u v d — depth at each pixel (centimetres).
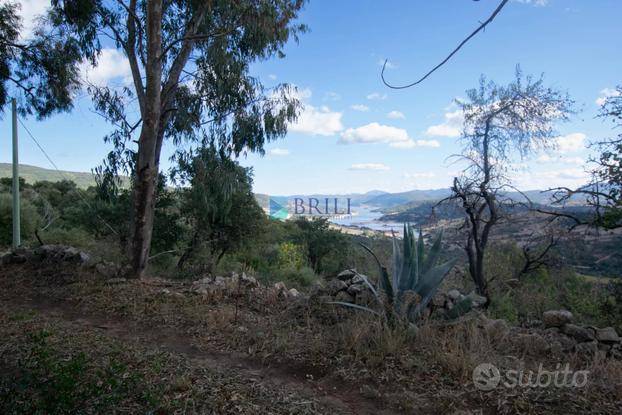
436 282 545
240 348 502
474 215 976
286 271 1700
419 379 405
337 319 555
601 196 823
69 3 907
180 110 1021
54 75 1116
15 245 1296
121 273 894
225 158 1081
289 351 481
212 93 1052
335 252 2469
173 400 350
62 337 527
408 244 568
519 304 956
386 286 559
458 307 529
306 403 364
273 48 1082
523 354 464
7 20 1036
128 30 952
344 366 438
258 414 338
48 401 271
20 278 891
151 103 884
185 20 1028
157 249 1385
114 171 1048
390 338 463
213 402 353
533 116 1019
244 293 725
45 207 2155
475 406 357
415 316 526
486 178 995
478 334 480
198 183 1080
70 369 291
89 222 1683
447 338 473
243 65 1042
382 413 353
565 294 998
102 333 561
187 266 1309
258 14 948
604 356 446
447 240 1038
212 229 1426
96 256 1059
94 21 979
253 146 1074
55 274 898
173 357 462
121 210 1421
